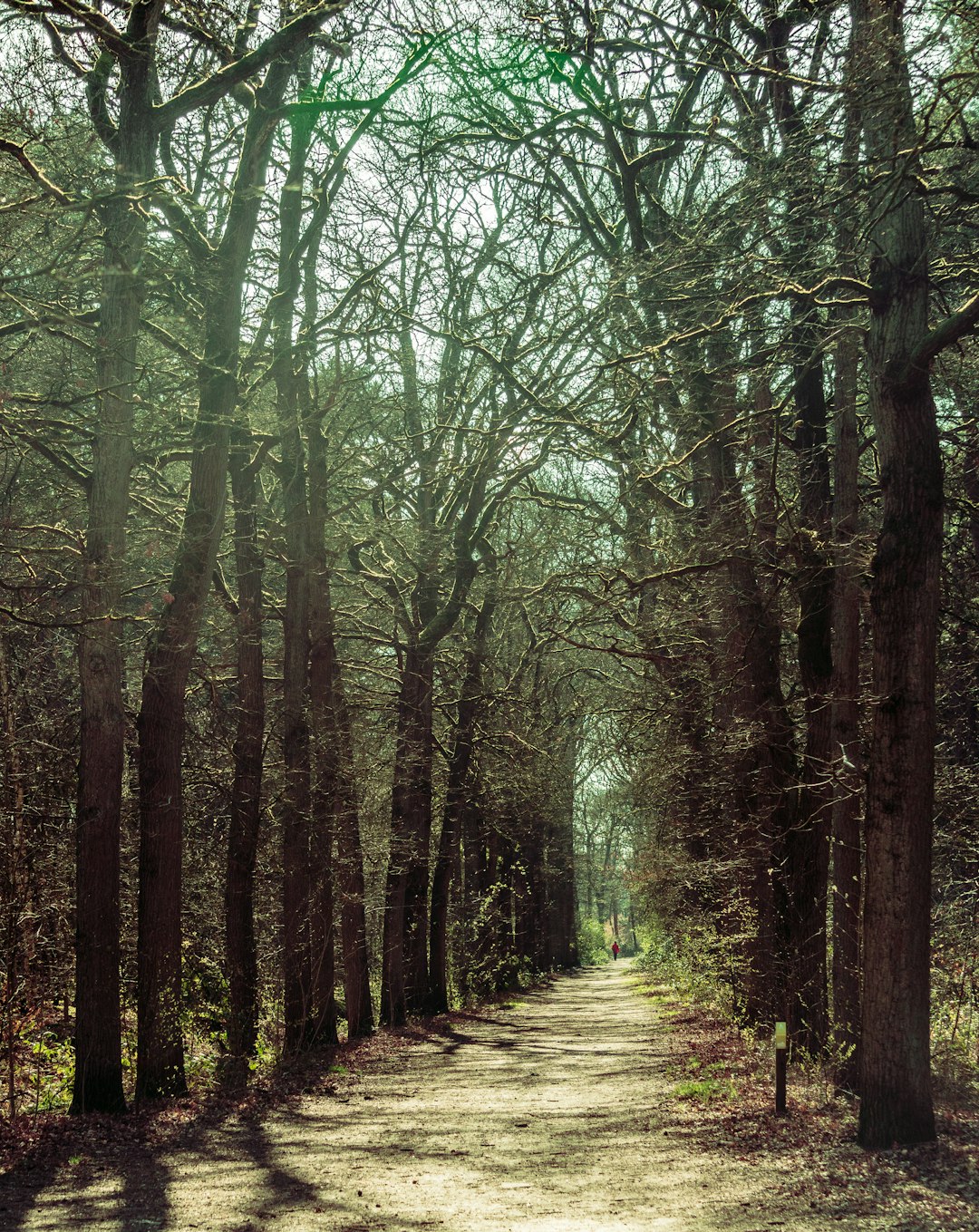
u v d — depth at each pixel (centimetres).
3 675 1459
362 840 2622
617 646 2095
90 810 1312
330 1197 927
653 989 3759
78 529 1583
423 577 2367
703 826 2264
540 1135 1225
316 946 1912
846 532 1380
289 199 1875
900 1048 987
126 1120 1258
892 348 1038
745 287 1344
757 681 1659
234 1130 1249
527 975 4444
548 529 2500
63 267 1085
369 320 1894
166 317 1517
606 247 2031
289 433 1812
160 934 1418
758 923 1811
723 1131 1158
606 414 1933
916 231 1053
